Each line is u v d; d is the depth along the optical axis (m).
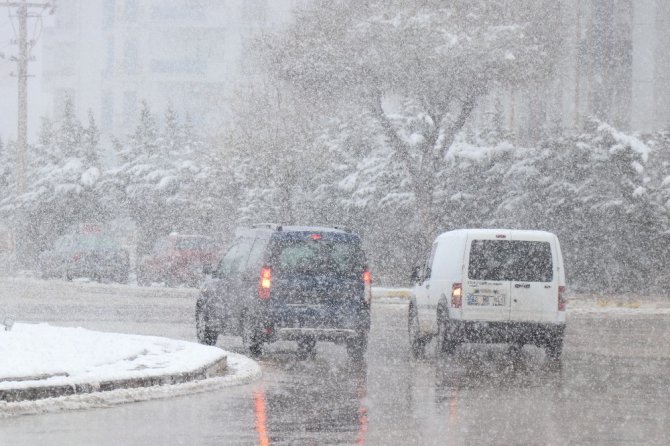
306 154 117.31
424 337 54.47
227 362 46.06
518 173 106.44
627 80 139.88
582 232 101.94
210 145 139.50
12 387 33.34
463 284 51.06
